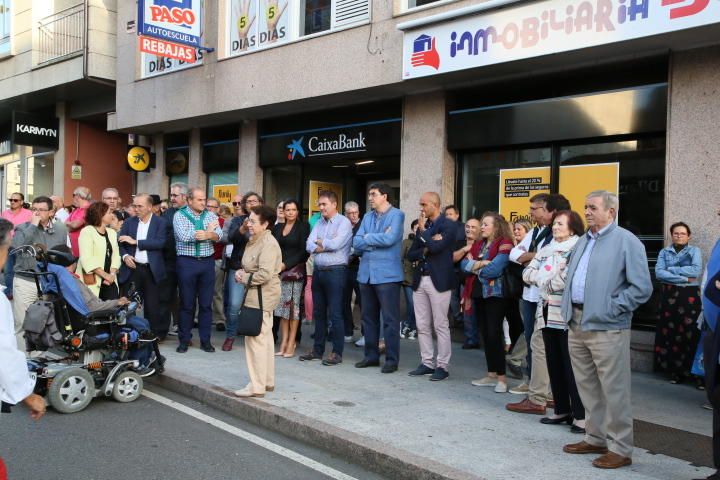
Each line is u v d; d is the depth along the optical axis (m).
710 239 7.05
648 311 7.62
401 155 9.92
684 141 7.24
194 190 8.02
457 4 8.52
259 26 11.16
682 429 5.33
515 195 8.94
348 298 9.27
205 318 8.12
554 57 7.64
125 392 6.13
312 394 6.11
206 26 11.86
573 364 4.69
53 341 5.79
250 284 5.90
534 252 5.95
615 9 6.96
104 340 6.05
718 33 6.66
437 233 6.81
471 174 9.45
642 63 7.75
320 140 11.17
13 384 2.93
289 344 7.96
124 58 13.59
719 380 4.04
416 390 6.37
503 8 7.85
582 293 4.55
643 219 7.78
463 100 9.46
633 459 4.55
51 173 17.33
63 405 5.66
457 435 4.98
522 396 6.21
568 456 4.58
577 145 8.34
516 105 8.69
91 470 4.38
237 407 5.79
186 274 7.95
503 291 6.24
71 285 5.87
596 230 4.56
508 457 4.52
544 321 5.23
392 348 7.15
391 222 7.09
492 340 6.37
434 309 6.85
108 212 7.67
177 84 12.37
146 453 4.76
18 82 16.22
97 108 16.02
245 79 11.15
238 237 8.23
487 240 6.47
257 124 12.22
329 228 7.61
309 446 5.06
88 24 14.29
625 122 7.76
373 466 4.59
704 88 7.11
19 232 7.60
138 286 8.23
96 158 17.27
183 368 7.06
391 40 9.19
